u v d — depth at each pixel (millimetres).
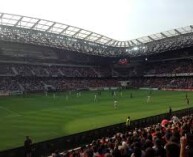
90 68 134125
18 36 97688
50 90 104875
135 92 100812
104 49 124750
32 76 108688
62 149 25562
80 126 38125
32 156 23125
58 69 120938
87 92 104250
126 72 137625
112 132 30609
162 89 114688
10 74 103750
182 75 117375
